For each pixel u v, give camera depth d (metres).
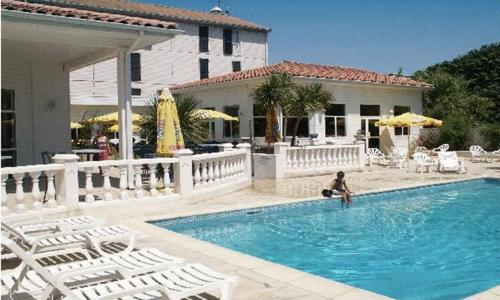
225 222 9.95
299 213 11.13
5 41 12.24
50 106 16.23
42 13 10.66
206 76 39.03
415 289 6.09
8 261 6.16
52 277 3.42
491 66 39.47
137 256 5.03
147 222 8.91
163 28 12.11
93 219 7.23
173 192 11.27
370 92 26.66
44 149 16.11
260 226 9.81
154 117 15.01
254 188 13.77
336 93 24.94
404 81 28.47
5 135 14.80
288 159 16.67
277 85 19.97
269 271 5.61
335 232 9.30
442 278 6.55
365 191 12.77
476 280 6.46
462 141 29.12
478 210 11.57
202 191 11.50
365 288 6.14
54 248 5.87
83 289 3.97
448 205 12.25
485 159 23.95
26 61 15.50
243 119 24.22
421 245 8.36
